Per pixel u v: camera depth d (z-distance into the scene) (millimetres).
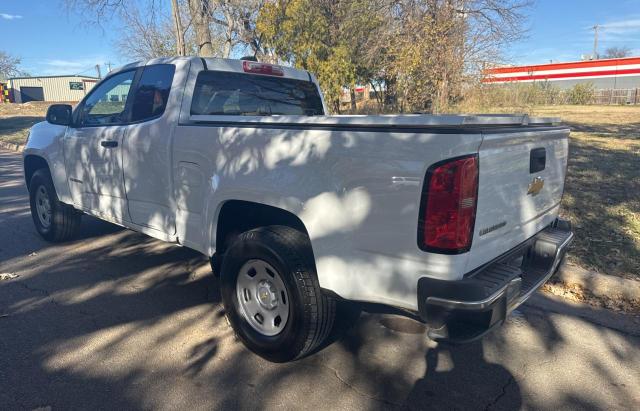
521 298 2842
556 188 3516
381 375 3213
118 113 4574
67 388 2969
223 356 3387
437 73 13078
